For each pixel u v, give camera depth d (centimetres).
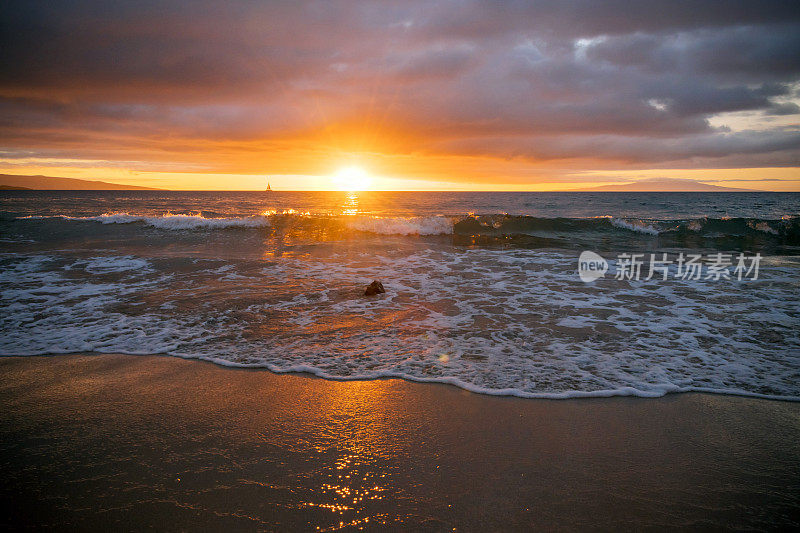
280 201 4950
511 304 550
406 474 218
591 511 192
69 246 995
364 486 209
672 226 1511
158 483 210
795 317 491
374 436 252
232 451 237
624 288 641
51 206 3394
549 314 506
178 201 4812
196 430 258
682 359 369
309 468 222
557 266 815
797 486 209
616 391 310
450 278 707
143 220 1418
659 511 192
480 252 977
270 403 292
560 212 2964
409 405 290
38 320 470
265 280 675
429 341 413
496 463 227
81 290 600
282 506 194
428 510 192
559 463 228
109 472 218
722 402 295
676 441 249
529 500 199
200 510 191
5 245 1002
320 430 259
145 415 275
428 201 4931
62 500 197
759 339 418
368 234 1287
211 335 428
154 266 764
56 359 366
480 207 3512
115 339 414
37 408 284
